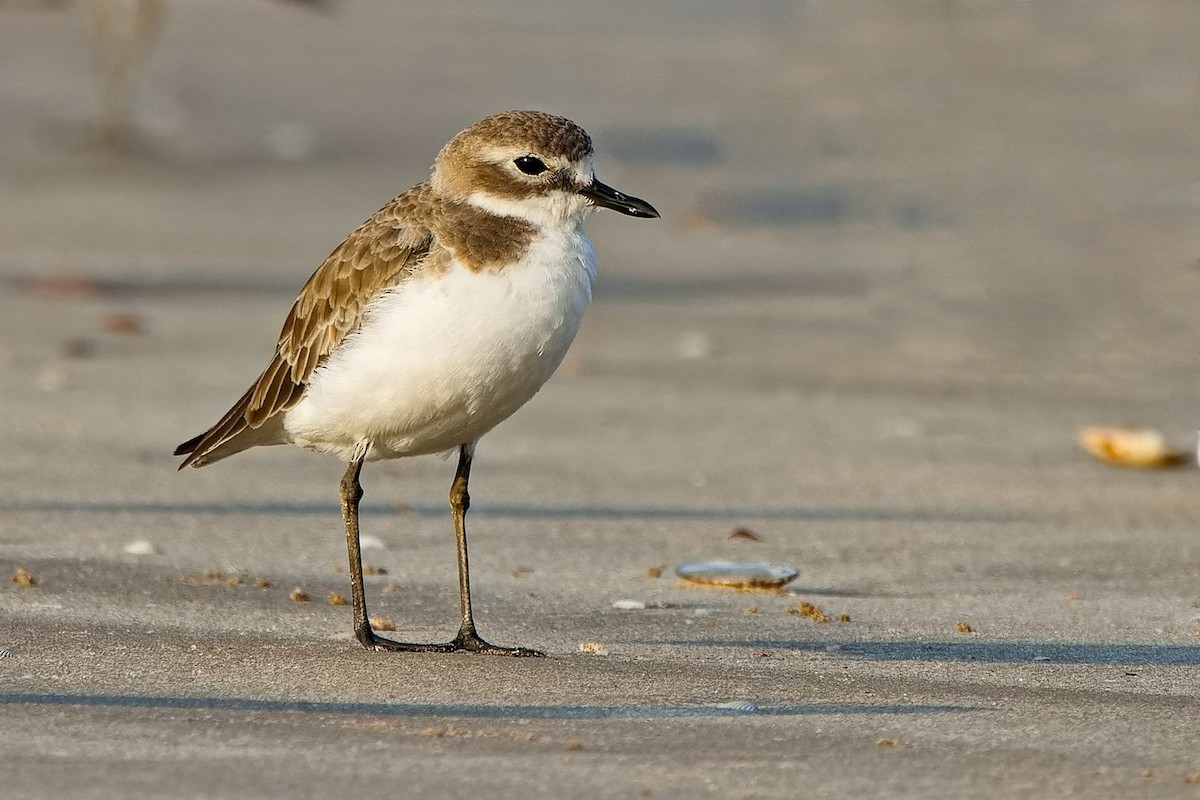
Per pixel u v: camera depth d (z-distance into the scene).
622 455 13.91
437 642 8.93
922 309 19.20
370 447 8.79
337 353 8.51
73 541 10.80
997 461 13.91
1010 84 27.58
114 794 6.25
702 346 17.98
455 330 8.23
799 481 13.20
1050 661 8.74
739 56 37.03
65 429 13.98
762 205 24.70
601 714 7.54
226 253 21.97
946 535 11.71
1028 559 11.09
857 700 7.86
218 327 18.09
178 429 14.15
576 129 8.58
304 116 32.19
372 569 10.52
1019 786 6.58
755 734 7.22
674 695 7.89
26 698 7.54
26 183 25.88
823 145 27.16
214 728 7.15
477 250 8.32
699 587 10.32
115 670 8.09
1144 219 21.48
